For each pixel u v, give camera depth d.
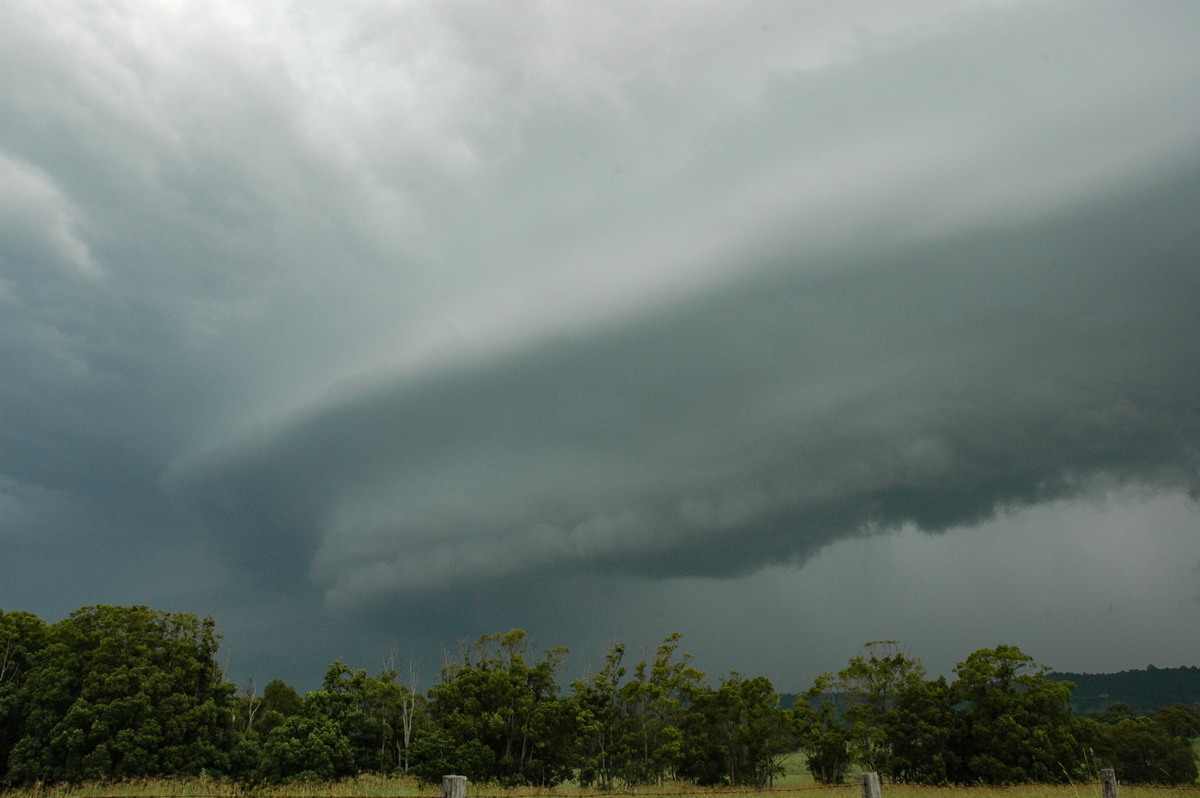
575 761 53.00
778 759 64.12
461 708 50.91
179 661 45.78
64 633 45.19
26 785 38.81
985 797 37.56
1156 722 56.19
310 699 46.94
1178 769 52.25
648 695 55.44
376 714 49.78
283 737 43.84
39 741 41.00
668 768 54.22
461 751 46.53
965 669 53.56
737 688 55.28
